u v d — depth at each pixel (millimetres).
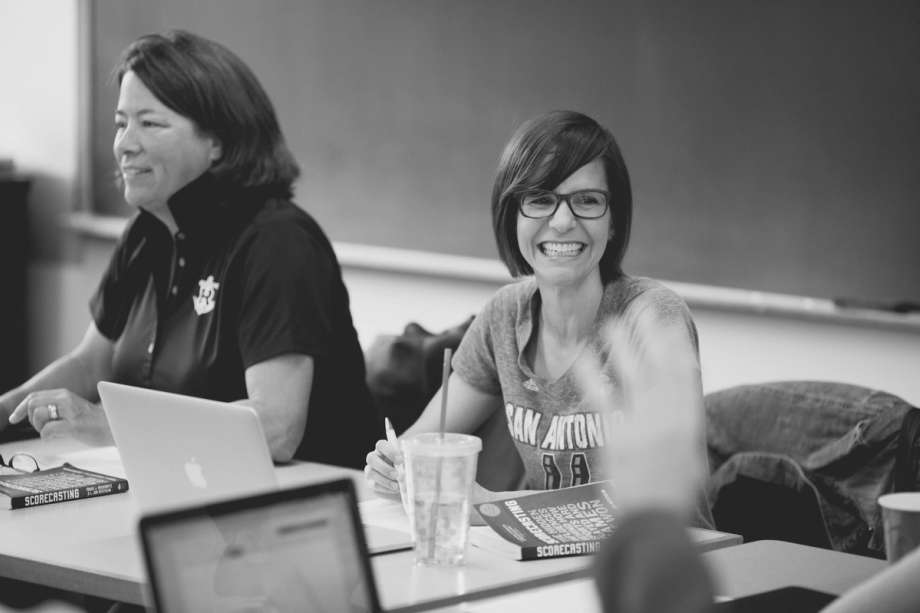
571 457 3990
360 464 4816
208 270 4789
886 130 5672
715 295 6270
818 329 6027
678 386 3615
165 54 4840
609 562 1332
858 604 1993
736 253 6191
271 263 4633
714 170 6219
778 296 6082
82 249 8797
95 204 8719
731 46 6105
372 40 7414
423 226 7320
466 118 7070
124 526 3623
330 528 2449
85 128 8703
